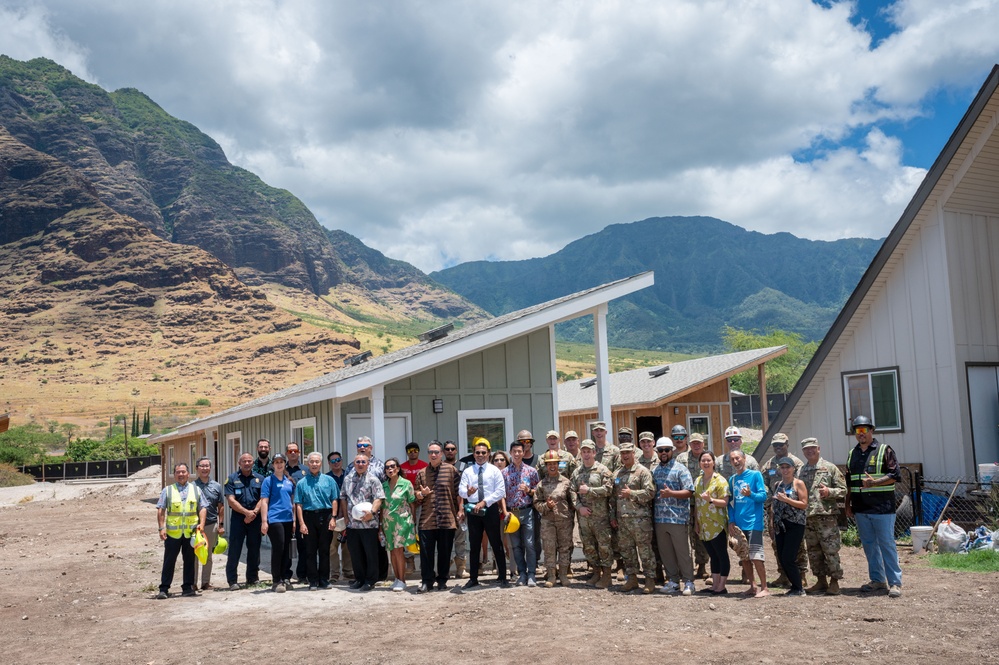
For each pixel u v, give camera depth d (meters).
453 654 7.59
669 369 28.30
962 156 15.14
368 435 14.86
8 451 75.25
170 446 41.34
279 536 11.81
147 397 186.38
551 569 11.12
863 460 9.79
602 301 14.95
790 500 9.73
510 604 9.75
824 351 17.20
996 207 16.02
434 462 11.47
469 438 14.89
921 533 13.05
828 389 17.55
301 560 12.52
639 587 10.70
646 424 26.02
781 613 8.75
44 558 18.12
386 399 14.51
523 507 11.30
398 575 11.43
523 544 11.41
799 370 78.69
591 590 10.68
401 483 11.48
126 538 21.97
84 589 13.26
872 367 16.66
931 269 15.66
